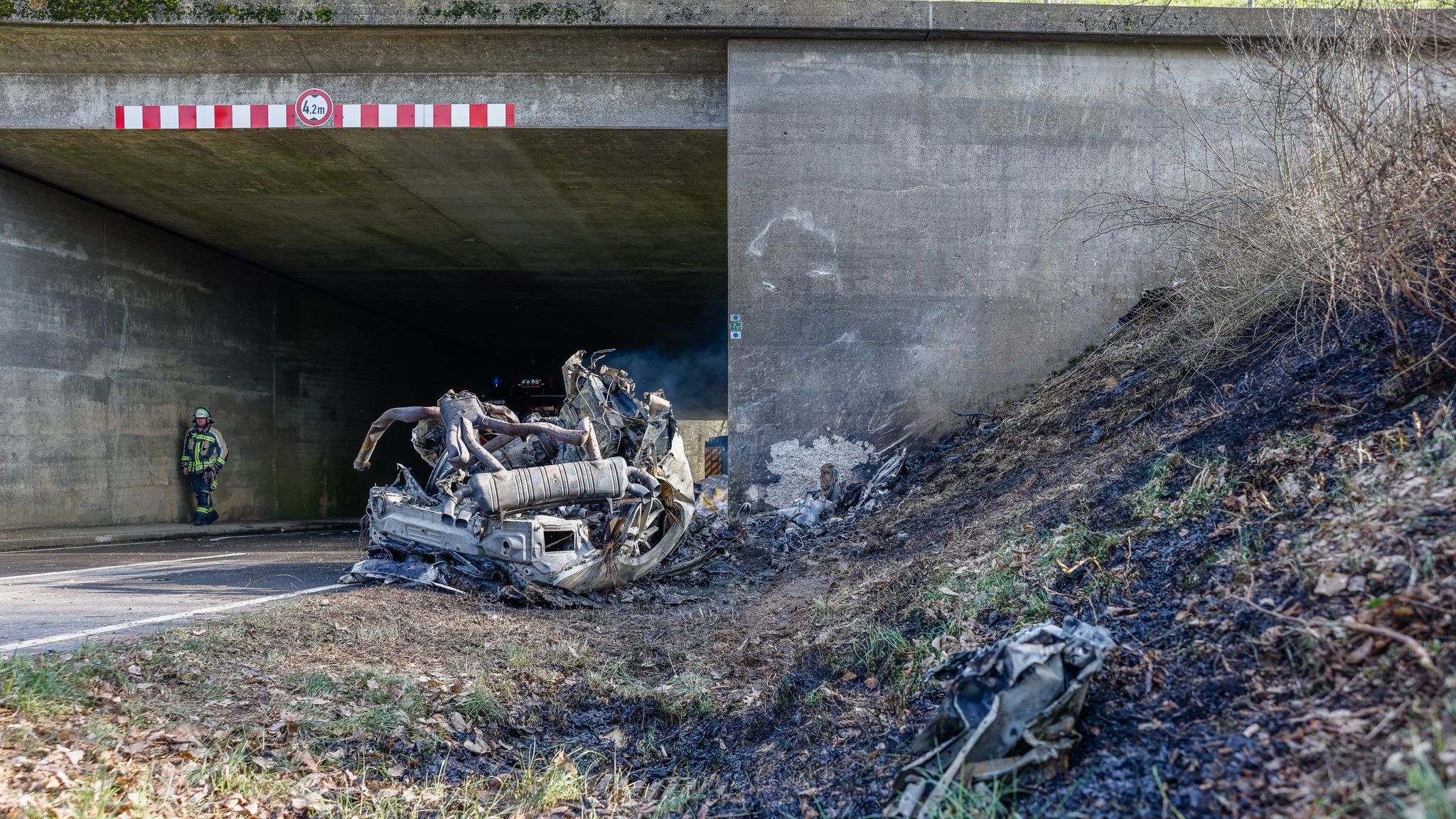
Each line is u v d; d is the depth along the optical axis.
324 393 23.38
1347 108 5.47
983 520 6.88
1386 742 2.54
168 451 17.27
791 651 5.45
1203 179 11.22
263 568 9.76
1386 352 4.96
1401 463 3.86
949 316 11.50
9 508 13.72
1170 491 5.01
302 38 11.29
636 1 10.98
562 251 18.69
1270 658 3.21
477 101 11.77
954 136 11.45
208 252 18.50
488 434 8.22
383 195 14.72
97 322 15.43
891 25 11.10
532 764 4.29
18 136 12.12
